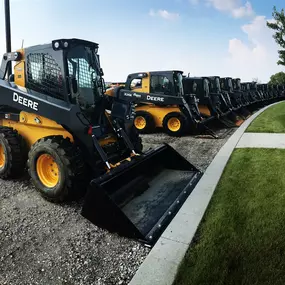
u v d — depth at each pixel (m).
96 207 3.47
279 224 3.22
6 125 5.46
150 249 3.15
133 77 10.48
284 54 23.12
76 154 4.15
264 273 2.46
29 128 5.08
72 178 4.06
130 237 3.34
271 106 20.12
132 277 2.71
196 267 2.62
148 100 10.02
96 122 5.10
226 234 3.11
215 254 2.77
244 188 4.32
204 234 3.17
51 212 4.06
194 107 10.37
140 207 3.93
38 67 4.70
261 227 3.19
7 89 4.75
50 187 4.32
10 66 5.28
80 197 4.46
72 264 2.94
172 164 5.33
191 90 11.61
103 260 2.99
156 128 10.77
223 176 4.95
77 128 4.16
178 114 9.59
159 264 2.73
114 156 4.79
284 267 2.53
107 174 3.71
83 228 3.63
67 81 4.42
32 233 3.52
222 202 3.91
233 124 11.98
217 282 2.40
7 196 4.57
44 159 4.38
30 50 4.77
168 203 4.06
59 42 4.31
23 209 4.14
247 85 20.14
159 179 4.91
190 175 5.05
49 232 3.54
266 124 10.85
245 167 5.33
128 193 4.08
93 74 5.05
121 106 5.24
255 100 19.14
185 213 3.67
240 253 2.75
